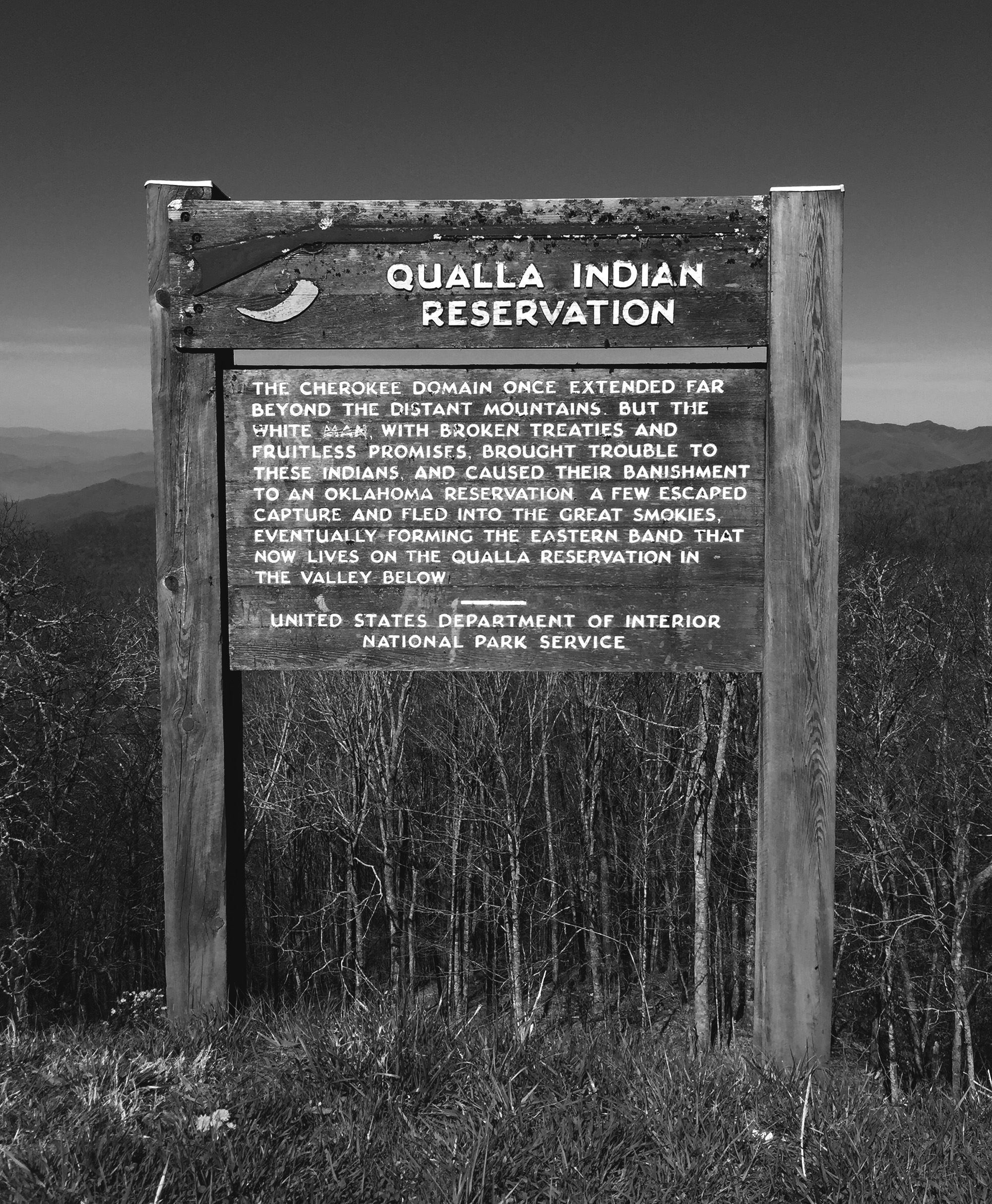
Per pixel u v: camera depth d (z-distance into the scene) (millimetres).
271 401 3619
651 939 21922
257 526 3641
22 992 17094
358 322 3580
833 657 3512
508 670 3609
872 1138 2613
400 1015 3291
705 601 3559
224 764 3670
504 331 3553
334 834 20359
